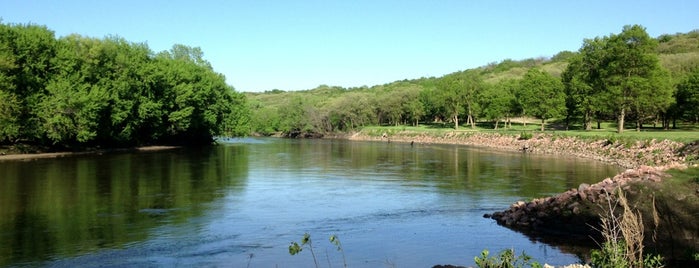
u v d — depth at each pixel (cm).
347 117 12500
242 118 10038
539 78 8525
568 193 2011
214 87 9150
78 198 2614
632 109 7281
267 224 2047
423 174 3888
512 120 13012
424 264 1512
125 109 6644
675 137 4975
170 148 7619
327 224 2061
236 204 2502
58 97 5675
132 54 7312
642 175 1942
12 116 5275
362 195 2816
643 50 6788
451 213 2292
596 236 1770
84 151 6444
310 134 12744
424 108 12588
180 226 1989
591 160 5147
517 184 3241
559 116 8688
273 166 4569
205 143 9175
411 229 1975
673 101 6788
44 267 1441
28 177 3506
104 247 1666
